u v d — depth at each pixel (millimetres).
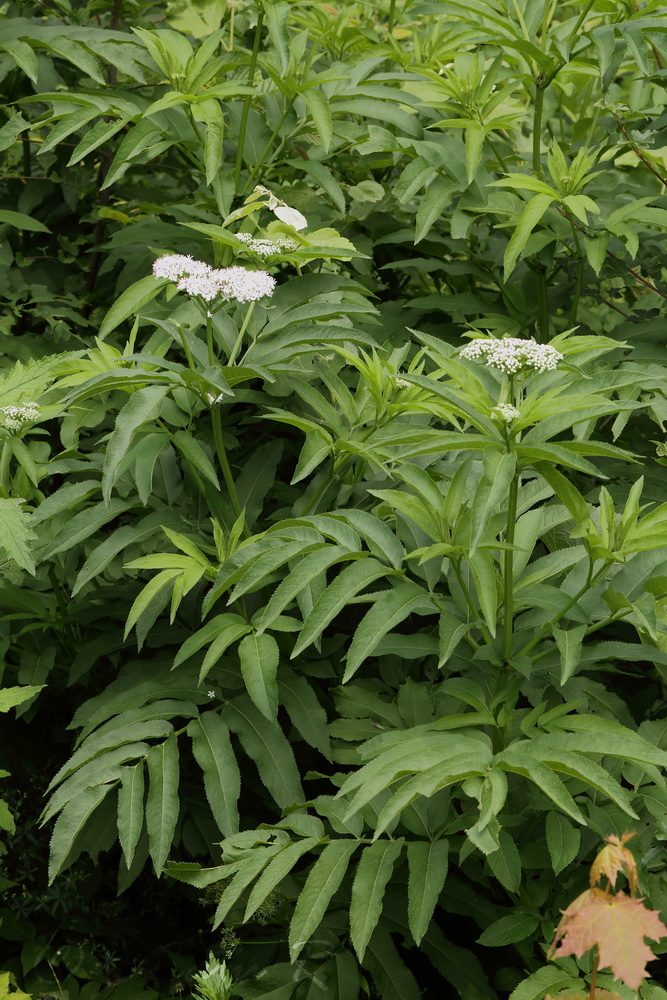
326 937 1992
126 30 3352
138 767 1874
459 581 1838
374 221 2951
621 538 1726
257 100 2801
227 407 2631
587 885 1896
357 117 3051
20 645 2508
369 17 3281
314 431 2082
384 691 2285
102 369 2082
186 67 2439
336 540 1809
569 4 2650
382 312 2836
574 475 2732
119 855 2646
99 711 2045
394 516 2148
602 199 2695
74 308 3221
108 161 3242
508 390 1651
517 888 1814
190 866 1787
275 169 2777
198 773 2320
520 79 2664
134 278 2896
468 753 1598
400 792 1498
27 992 2365
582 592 1795
